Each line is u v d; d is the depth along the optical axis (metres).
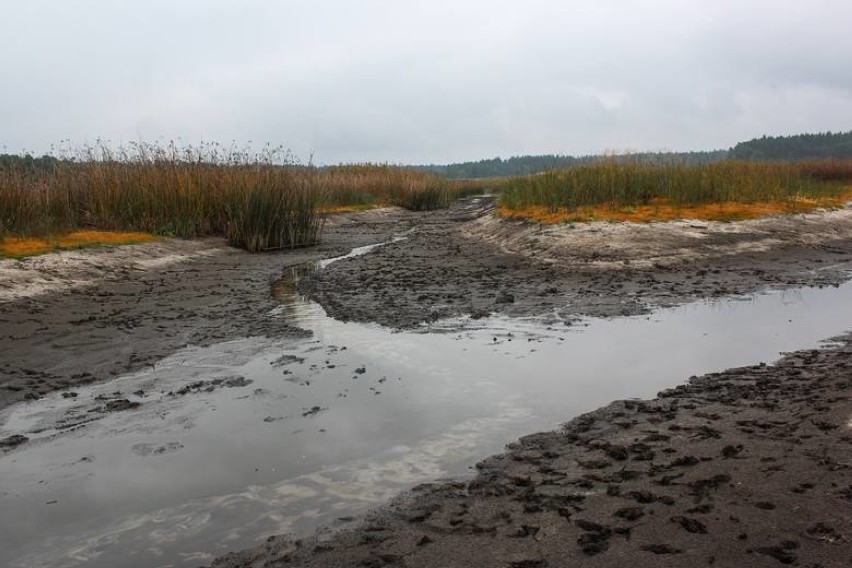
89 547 3.61
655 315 9.17
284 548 3.48
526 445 4.72
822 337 7.71
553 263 13.59
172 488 4.26
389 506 3.88
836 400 5.04
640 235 14.86
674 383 6.13
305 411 5.57
